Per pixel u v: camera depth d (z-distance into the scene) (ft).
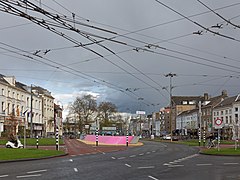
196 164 72.33
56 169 61.41
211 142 153.38
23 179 47.96
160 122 502.79
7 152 96.94
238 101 278.26
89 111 339.57
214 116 318.86
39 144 166.30
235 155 100.12
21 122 255.70
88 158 89.35
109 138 209.77
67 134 391.65
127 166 67.62
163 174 54.60
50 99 379.35
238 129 217.56
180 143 211.00
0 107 247.91
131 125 469.57
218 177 50.93
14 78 277.64
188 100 451.94
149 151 125.59
